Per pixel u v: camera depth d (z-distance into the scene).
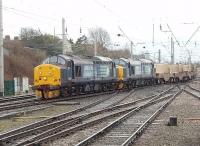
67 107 28.02
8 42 79.81
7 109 26.39
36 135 15.58
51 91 34.91
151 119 20.55
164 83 71.94
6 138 14.61
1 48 39.56
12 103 30.67
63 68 35.97
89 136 15.59
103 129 16.77
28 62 76.19
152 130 17.55
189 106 28.50
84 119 21.62
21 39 98.12
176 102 31.97
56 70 35.03
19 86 51.25
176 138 15.42
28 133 16.17
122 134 16.53
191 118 21.42
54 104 30.12
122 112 24.75
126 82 53.38
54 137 15.32
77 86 39.28
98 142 14.74
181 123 19.67
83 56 42.47
